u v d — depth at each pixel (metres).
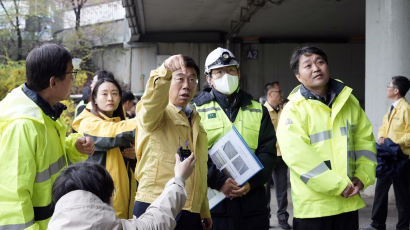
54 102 2.14
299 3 11.05
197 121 2.55
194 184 2.41
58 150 2.15
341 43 15.77
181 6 11.04
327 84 2.95
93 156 3.08
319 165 2.66
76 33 14.73
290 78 15.75
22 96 2.01
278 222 5.43
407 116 4.69
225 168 2.88
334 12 12.06
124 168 3.13
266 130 3.16
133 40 14.52
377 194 4.72
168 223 1.88
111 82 3.32
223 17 12.53
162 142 2.36
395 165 4.59
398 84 4.86
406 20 6.04
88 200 1.65
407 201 4.64
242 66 15.59
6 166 1.86
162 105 2.21
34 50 2.04
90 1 15.19
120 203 3.07
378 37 6.28
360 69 15.85
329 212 2.67
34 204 1.99
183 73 2.23
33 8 14.14
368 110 6.49
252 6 10.40
